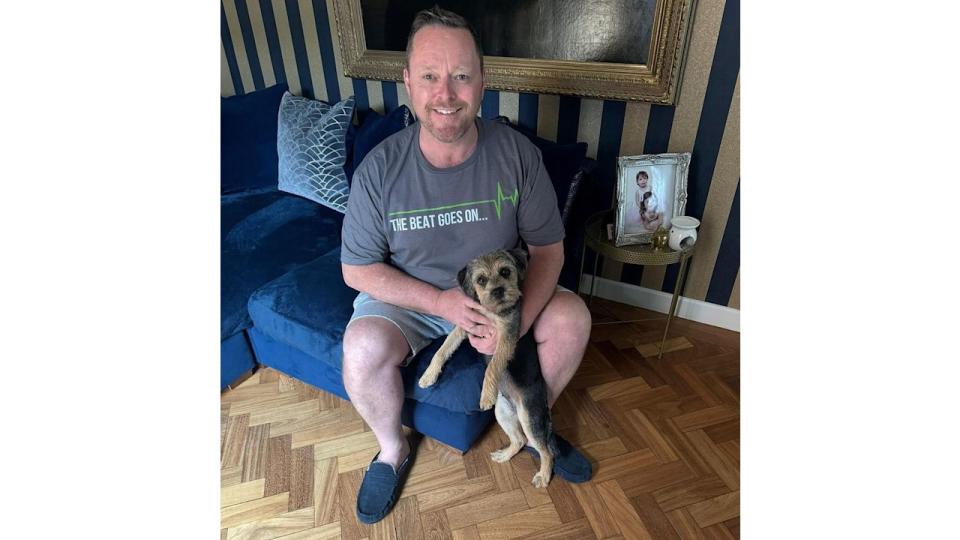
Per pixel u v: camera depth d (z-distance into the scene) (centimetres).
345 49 228
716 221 185
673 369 181
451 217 125
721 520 128
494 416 157
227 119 229
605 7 163
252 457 149
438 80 108
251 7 253
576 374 179
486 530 127
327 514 132
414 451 149
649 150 183
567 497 135
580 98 185
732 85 160
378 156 125
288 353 163
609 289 221
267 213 209
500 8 181
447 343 124
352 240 130
